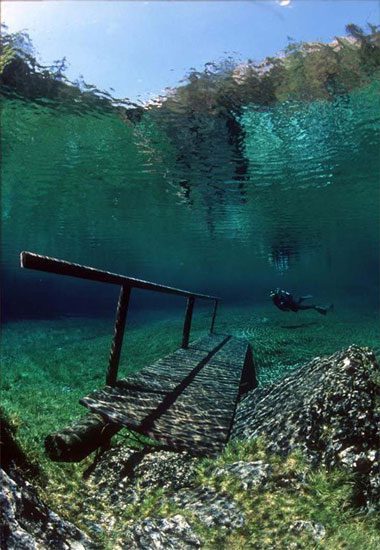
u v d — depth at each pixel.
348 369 3.49
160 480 3.03
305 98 11.32
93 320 28.14
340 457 2.89
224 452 3.27
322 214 27.52
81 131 13.59
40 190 20.55
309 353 11.44
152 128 13.23
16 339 17.52
